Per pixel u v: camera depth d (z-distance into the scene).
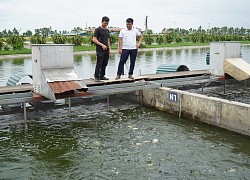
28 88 9.79
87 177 5.94
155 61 30.14
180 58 33.38
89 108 10.86
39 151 7.21
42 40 47.34
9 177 6.00
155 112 10.49
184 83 11.51
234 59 12.35
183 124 9.11
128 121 9.44
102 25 9.92
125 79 10.77
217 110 8.66
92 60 32.16
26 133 8.40
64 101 11.30
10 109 10.17
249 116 7.84
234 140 7.76
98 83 10.20
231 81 14.56
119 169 6.24
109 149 7.26
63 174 6.07
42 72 8.61
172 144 7.52
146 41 61.28
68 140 7.88
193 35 78.81
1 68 26.02
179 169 6.21
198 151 7.09
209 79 12.00
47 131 8.55
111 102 11.81
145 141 7.72
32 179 5.91
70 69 9.07
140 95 11.38
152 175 5.97
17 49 45.38
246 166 6.33
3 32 96.88
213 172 6.08
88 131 8.54
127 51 10.52
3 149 7.33
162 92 10.45
